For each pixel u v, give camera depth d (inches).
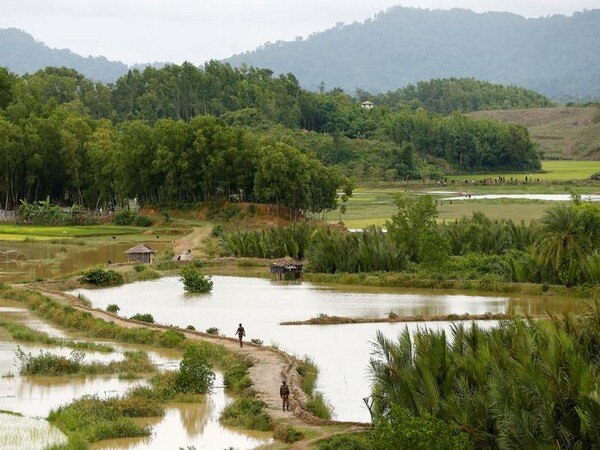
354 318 3344.0
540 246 4128.9
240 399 2165.4
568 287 4013.3
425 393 1718.8
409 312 3538.4
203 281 4269.2
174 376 2389.3
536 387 1630.2
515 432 1561.3
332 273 4795.8
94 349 2901.1
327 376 2444.6
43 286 4306.1
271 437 1913.1
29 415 2085.4
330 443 1736.0
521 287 4109.3
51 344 2965.1
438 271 4498.0
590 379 1642.5
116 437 1924.2
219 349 2795.3
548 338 1808.6
